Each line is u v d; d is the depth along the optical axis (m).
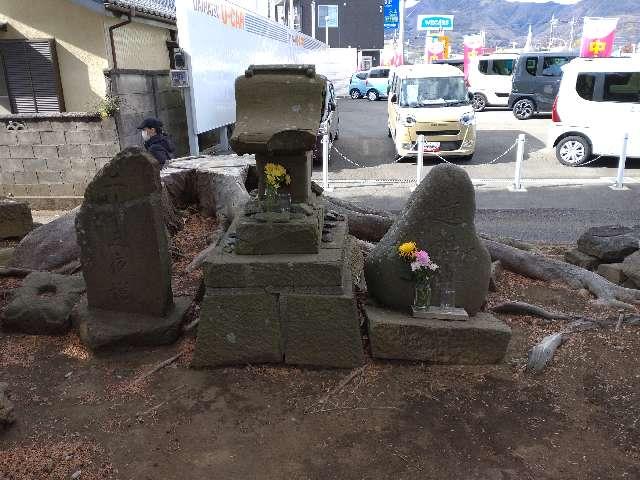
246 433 3.27
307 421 3.37
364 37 45.47
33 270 5.39
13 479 2.90
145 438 3.24
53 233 5.81
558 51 20.81
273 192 3.90
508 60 22.84
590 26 15.03
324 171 10.79
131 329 4.16
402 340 3.86
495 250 5.94
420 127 12.63
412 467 2.99
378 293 4.19
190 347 4.21
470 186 3.94
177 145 11.68
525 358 4.08
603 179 11.14
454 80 13.55
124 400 3.61
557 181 11.07
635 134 11.76
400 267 4.01
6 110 10.16
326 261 3.79
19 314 4.40
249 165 8.25
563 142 12.47
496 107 24.58
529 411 3.47
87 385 3.79
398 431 3.28
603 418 3.41
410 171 12.45
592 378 3.84
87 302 4.43
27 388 3.76
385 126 19.95
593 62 11.89
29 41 9.68
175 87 10.23
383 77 31.22
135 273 4.20
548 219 8.54
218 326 3.86
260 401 3.57
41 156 9.62
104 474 2.95
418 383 3.74
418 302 3.96
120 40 10.13
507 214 8.85
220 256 3.91
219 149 12.99
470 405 3.52
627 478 2.91
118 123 9.32
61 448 3.15
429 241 3.98
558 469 2.97
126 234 4.11
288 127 3.65
